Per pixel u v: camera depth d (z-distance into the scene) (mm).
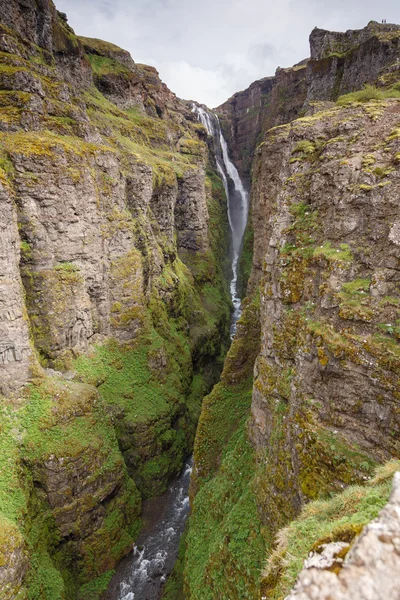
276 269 14805
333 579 3607
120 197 32531
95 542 21359
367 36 44469
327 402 10625
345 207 12469
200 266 56281
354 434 9797
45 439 20844
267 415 15023
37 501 19875
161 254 40688
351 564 3615
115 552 22188
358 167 12812
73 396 23109
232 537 13898
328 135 15992
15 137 24109
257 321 22969
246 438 17766
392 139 12891
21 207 23312
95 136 31953
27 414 21312
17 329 21609
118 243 31094
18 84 25859
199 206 57156
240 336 23391
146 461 27906
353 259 11633
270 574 6715
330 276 11719
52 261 25391
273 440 13258
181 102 96750
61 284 25703
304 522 7152
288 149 18062
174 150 61875
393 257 10555
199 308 48375
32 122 25578
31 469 20156
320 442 10039
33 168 23562
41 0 36625
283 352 13977
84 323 27797
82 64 47031
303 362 11719
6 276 21016
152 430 28359
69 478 20672
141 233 34969
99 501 21844
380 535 3689
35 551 18156
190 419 33938
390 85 22359
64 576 19984
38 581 17188
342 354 10219
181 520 26125
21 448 20266
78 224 26766
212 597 14125
